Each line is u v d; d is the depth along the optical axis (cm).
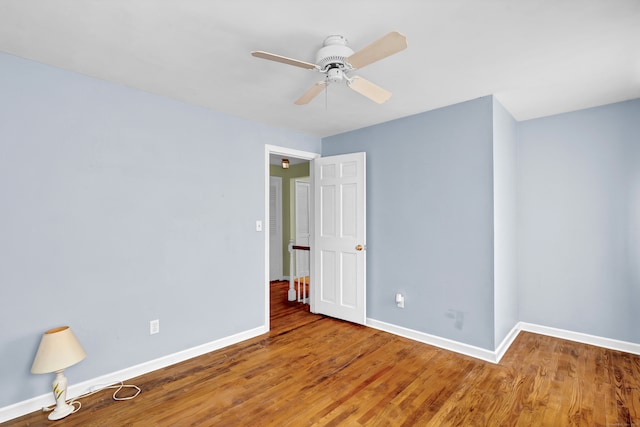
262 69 218
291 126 356
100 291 230
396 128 330
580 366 253
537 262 326
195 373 249
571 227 307
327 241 384
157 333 258
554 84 245
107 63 209
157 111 262
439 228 298
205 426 186
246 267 324
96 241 229
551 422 186
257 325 331
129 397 216
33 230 204
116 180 239
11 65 197
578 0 147
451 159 290
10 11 153
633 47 190
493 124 265
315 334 330
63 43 184
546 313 321
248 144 329
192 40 181
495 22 164
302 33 174
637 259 276
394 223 332
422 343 305
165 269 264
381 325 342
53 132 212
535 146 327
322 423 188
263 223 341
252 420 191
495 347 265
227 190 309
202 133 291
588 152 298
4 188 194
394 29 170
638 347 273
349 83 192
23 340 199
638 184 275
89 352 224
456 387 225
